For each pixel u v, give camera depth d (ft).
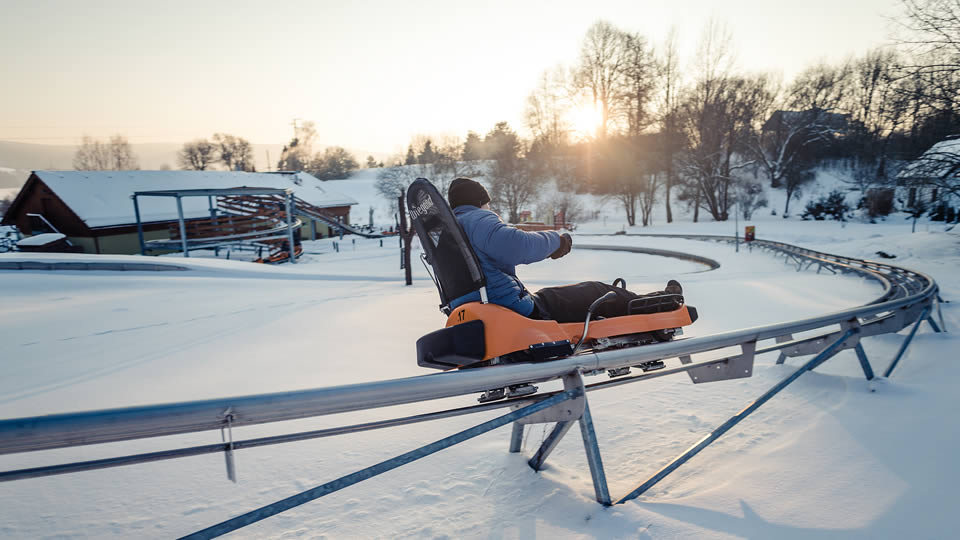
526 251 8.07
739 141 183.32
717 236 128.36
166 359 25.64
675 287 10.43
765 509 8.37
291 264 103.30
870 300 43.39
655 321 9.55
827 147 183.83
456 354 7.49
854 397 14.06
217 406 5.42
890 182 76.59
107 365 24.70
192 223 105.29
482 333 7.74
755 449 11.34
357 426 6.62
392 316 37.65
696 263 101.96
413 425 15.03
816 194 178.09
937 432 10.64
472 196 8.79
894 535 7.34
